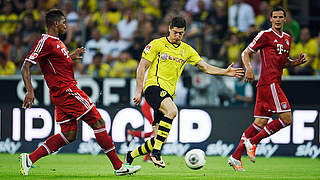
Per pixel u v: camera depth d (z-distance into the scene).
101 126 23.17
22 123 40.38
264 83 26.73
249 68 26.61
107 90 41.50
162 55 24.11
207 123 40.22
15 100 41.78
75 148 40.12
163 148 40.06
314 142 39.44
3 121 40.44
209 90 41.22
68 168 29.34
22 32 49.56
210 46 46.69
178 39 23.94
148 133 33.94
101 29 51.44
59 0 52.94
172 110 23.22
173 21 23.86
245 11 50.25
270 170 29.22
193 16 50.38
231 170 28.41
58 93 22.81
